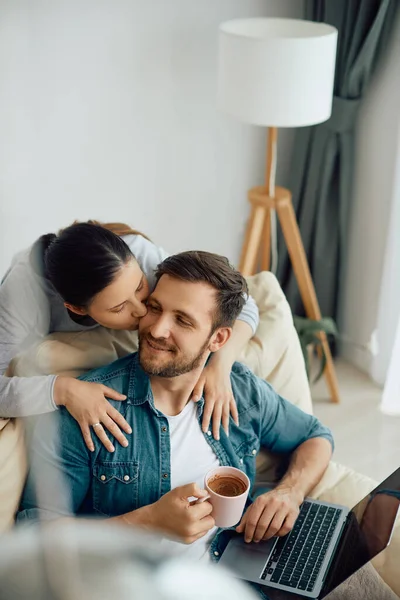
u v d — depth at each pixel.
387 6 2.41
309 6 2.63
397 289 2.68
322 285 2.89
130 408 1.43
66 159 2.49
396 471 1.44
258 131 2.81
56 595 0.40
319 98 2.24
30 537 0.43
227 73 2.24
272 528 1.40
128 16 2.41
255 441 1.56
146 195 2.72
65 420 1.36
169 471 1.42
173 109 2.63
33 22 2.23
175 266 1.38
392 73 2.51
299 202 2.85
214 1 2.54
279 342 1.73
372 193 2.71
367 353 2.90
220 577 0.42
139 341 1.41
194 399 1.47
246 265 2.59
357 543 1.33
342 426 2.60
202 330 1.38
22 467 0.72
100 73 2.44
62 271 1.31
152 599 0.39
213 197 2.86
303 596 1.30
